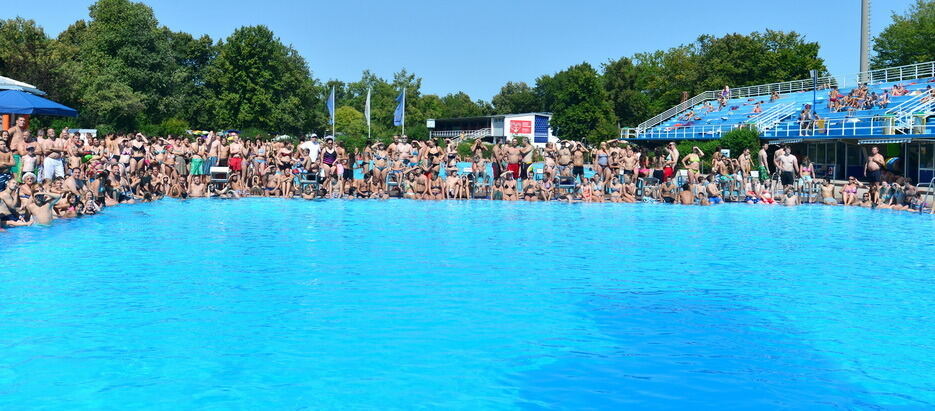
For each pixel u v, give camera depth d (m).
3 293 8.42
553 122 85.00
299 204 21.16
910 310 7.95
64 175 17.22
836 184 29.72
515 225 16.25
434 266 10.62
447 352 6.29
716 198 23.09
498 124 86.12
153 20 74.06
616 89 96.62
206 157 23.20
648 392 5.40
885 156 34.31
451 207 20.78
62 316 7.34
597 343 6.62
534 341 6.66
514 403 5.15
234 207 19.92
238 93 79.75
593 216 18.56
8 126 24.31
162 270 10.05
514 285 9.25
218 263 10.70
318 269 10.28
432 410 5.00
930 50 67.69
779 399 5.26
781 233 15.19
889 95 41.84
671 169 24.00
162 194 22.30
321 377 5.61
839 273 10.33
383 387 5.42
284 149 23.52
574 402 5.19
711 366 5.98
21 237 13.27
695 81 79.62
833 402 5.21
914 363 6.05
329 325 7.12
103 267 10.23
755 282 9.57
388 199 23.17
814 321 7.47
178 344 6.41
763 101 54.38
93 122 60.72
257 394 5.23
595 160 24.03
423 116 119.62
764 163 24.41
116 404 5.01
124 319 7.25
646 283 9.48
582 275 10.00
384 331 6.93
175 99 74.94
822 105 46.09
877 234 15.09
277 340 6.57
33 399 5.08
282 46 83.69
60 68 51.88
